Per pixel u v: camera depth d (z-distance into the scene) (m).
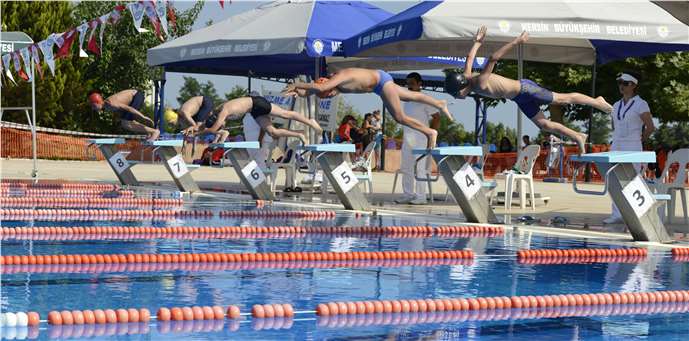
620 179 9.84
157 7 11.26
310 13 17.03
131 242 9.36
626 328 5.43
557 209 14.61
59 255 7.96
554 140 27.17
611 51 15.63
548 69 35.03
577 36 12.09
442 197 16.88
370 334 5.12
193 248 8.89
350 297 6.23
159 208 13.36
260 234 10.36
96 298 5.96
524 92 10.87
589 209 14.71
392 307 5.84
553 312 5.95
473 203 11.62
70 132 36.03
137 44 43.47
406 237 10.29
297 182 20.30
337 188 13.51
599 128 38.25
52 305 5.68
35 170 19.97
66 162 32.81
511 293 6.54
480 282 7.04
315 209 13.54
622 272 7.71
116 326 5.18
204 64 22.19
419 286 6.79
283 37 16.38
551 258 8.65
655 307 6.20
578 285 6.97
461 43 15.74
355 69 11.40
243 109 13.83
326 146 13.09
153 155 34.00
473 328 5.35
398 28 12.81
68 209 12.86
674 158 11.76
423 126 11.66
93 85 42.97
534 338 5.09
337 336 5.04
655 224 9.96
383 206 14.39
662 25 12.39
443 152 11.32
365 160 16.91
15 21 36.72
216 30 18.72
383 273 7.46
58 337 4.84
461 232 10.86
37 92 37.47
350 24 16.92
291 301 6.05
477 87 10.72
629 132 11.61
